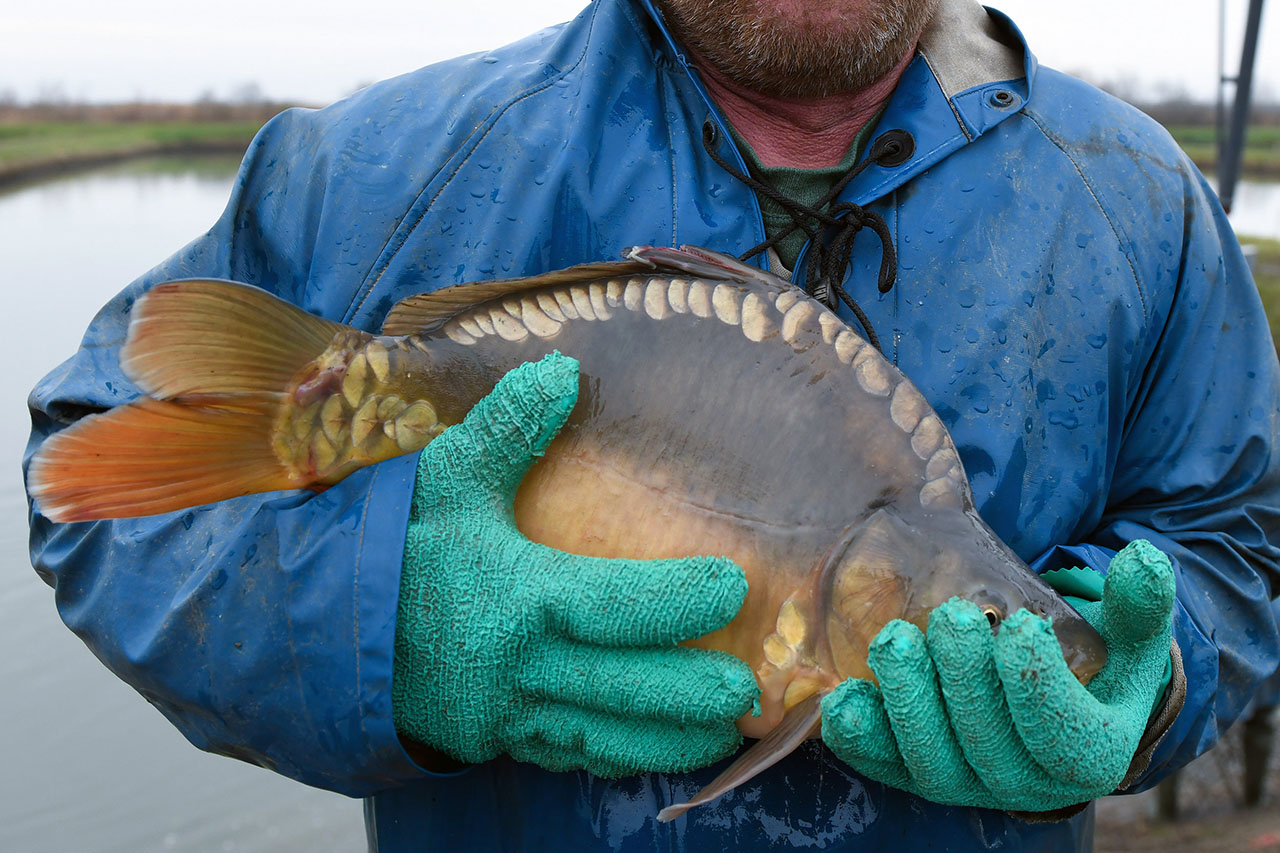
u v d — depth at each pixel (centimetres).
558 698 111
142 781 370
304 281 147
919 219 136
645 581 105
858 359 113
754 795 127
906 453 110
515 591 109
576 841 129
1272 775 445
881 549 107
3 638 414
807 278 135
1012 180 138
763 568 109
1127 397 144
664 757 112
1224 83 645
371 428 118
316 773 120
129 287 147
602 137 140
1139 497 149
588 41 144
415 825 139
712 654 108
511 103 141
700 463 111
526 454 112
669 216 137
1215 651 130
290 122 153
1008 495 132
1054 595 108
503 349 118
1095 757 97
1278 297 834
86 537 135
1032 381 135
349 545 112
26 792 356
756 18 132
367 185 140
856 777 128
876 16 132
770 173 142
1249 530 144
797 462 110
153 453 112
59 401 139
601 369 115
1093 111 144
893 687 98
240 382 114
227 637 118
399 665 113
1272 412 146
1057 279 137
